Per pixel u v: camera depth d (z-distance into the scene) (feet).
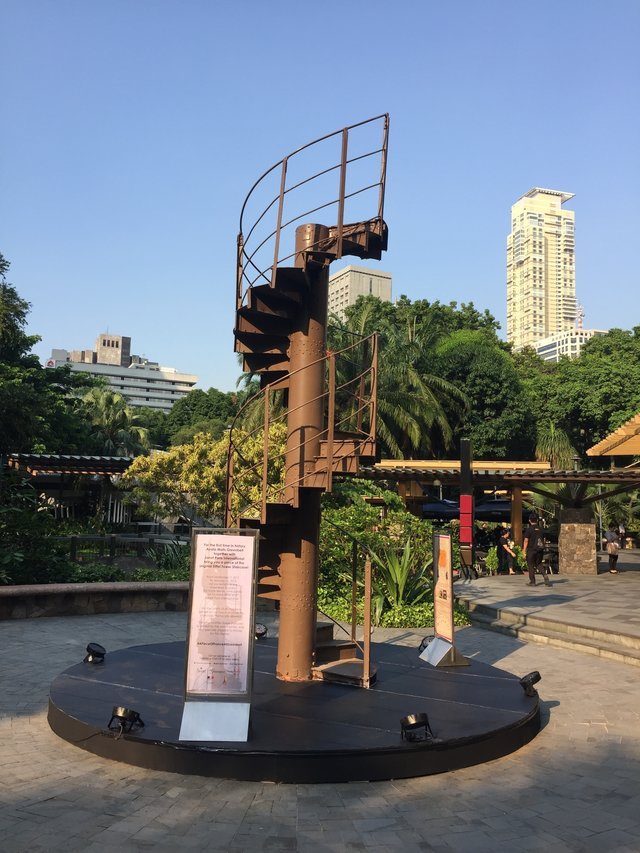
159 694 18.79
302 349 20.75
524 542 63.87
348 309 131.64
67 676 20.52
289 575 20.99
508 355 134.82
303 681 20.70
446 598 24.23
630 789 14.85
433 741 15.61
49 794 13.99
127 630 32.04
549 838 12.53
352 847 12.03
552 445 109.29
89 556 50.62
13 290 87.20
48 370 98.53
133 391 452.35
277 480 53.11
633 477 56.85
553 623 33.63
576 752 17.16
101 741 16.07
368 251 20.61
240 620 16.02
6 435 59.06
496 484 63.46
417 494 59.62
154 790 14.23
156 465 57.93
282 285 20.24
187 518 66.80
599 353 129.80
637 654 27.78
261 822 12.89
